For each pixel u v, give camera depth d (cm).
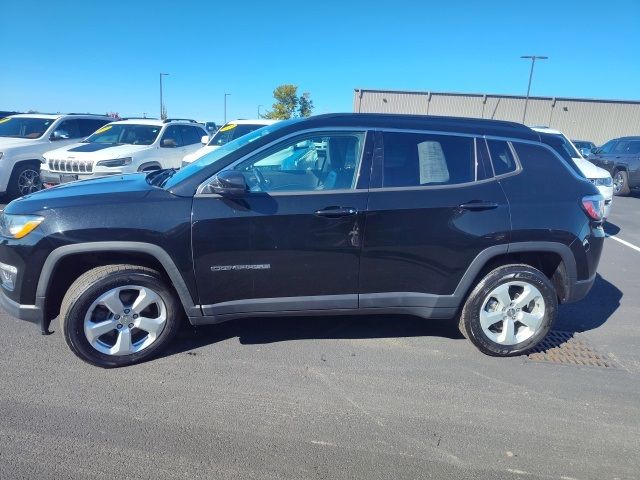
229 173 325
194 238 335
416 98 4331
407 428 294
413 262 360
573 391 342
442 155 368
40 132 1076
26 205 336
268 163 354
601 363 385
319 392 330
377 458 268
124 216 329
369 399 323
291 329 425
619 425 304
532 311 386
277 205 341
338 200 347
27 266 328
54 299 352
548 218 371
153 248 331
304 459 265
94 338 341
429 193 357
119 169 898
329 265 353
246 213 337
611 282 598
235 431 286
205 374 347
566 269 384
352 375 353
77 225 324
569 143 997
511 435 291
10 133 1083
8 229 332
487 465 265
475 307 376
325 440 281
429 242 357
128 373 345
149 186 362
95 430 282
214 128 3122
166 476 249
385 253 355
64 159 892
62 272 350
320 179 356
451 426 298
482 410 315
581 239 379
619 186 1484
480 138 376
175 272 339
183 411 303
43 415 293
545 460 271
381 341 409
